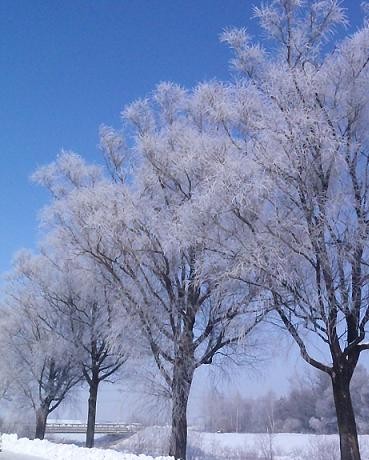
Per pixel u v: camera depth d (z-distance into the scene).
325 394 59.41
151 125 21.08
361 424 53.91
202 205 15.41
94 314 27.61
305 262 14.59
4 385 31.77
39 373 31.08
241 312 17.48
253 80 16.48
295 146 14.43
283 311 15.34
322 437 30.69
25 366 31.47
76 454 17.00
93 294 24.94
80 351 28.84
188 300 19.30
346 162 14.75
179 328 19.66
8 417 33.31
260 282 15.55
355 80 15.30
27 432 34.44
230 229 15.91
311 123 14.33
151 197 20.09
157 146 19.44
